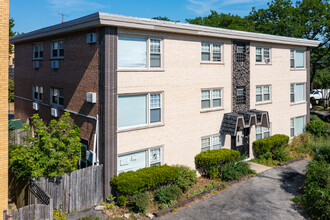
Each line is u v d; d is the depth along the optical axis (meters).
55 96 19.42
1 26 9.95
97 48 14.27
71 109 17.05
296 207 13.97
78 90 16.19
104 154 14.04
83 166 16.16
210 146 18.98
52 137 12.79
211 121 18.83
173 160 16.91
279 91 24.03
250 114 19.77
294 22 38.91
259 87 22.47
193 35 17.33
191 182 16.11
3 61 10.06
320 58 39.00
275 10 41.25
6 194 10.32
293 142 24.62
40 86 21.56
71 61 16.75
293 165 20.53
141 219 12.78
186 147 17.52
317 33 38.47
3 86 10.10
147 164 15.80
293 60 25.50
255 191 15.88
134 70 14.81
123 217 12.85
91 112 14.98
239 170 17.81
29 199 12.08
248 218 12.90
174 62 16.56
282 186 16.58
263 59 22.53
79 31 15.80
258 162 21.03
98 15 12.95
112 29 13.84
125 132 14.70
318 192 12.88
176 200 14.50
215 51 19.00
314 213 12.87
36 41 21.33
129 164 15.12
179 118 17.05
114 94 14.15
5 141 10.23
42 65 20.77
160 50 15.96
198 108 18.03
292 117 25.44
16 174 13.48
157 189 15.06
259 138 22.59
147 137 15.62
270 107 23.30
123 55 14.49
